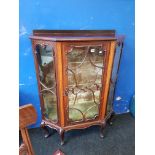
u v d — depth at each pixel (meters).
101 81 1.43
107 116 1.72
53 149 1.60
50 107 1.59
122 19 1.69
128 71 1.94
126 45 1.80
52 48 1.20
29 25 1.46
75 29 1.58
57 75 1.28
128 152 1.58
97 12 1.59
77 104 1.50
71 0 1.49
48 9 1.46
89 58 1.30
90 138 1.74
